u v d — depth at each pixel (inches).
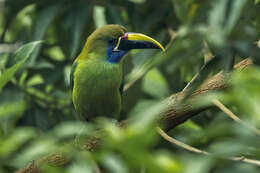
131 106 404.2
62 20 444.5
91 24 455.8
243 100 188.9
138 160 169.6
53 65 440.8
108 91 381.1
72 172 192.4
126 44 379.6
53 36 471.2
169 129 271.1
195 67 407.2
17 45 445.7
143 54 398.0
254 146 232.1
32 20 450.6
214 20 249.9
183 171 168.1
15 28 469.7
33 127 418.6
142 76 386.3
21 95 384.8
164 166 166.6
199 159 182.1
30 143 313.3
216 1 253.1
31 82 463.8
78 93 383.6
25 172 295.0
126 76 427.5
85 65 382.0
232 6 244.4
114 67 381.4
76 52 449.4
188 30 364.5
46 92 417.7
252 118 204.4
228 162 229.1
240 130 232.2
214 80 255.4
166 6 430.0
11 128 396.5
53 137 214.7
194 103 258.2
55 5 422.9
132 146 166.7
